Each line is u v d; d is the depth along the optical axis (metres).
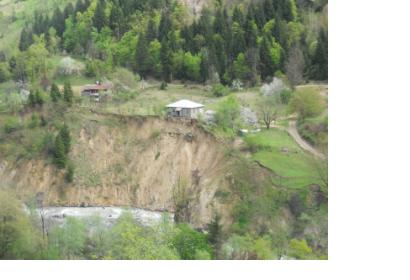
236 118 112.12
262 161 99.94
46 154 111.69
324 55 136.00
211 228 84.38
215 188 99.00
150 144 112.12
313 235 86.69
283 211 91.56
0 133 115.88
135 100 129.88
